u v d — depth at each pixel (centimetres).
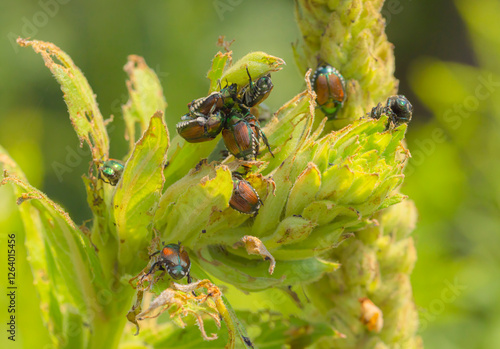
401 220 45
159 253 41
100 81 89
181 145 42
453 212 69
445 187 70
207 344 44
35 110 85
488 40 76
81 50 90
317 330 44
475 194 72
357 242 44
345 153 41
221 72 42
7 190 46
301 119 41
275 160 41
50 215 42
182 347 44
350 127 41
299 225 40
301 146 41
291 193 40
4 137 74
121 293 42
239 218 41
